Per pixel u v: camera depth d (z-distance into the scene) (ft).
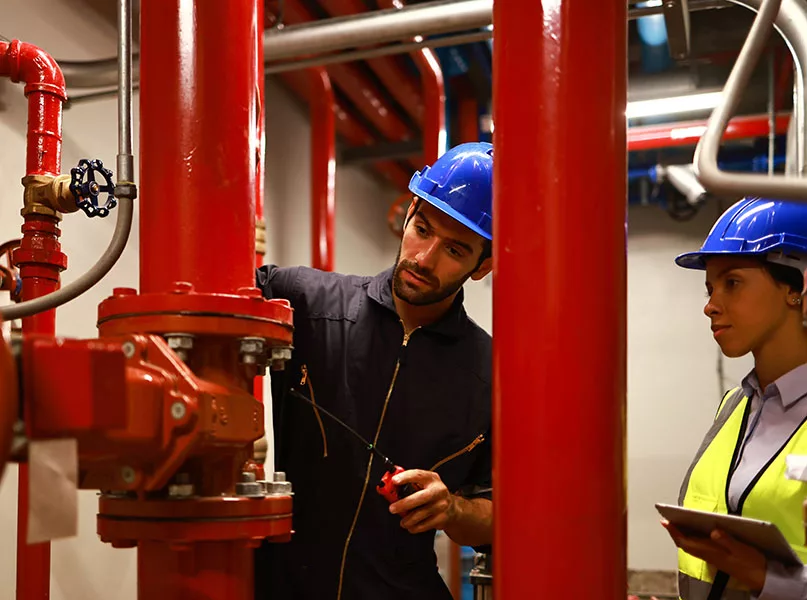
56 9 7.86
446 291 4.76
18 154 7.31
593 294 2.54
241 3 3.07
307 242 12.17
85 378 1.98
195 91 2.97
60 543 7.44
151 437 2.36
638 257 14.33
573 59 2.57
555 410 2.51
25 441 1.99
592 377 2.53
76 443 2.06
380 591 4.74
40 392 1.96
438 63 10.50
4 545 6.81
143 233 3.01
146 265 3.00
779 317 4.30
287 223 11.57
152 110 2.98
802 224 4.25
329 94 10.83
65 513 1.99
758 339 4.34
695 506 4.55
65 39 7.97
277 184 11.32
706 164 2.23
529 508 2.52
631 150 11.31
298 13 9.26
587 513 2.50
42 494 1.95
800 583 3.31
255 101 3.16
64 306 7.59
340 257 13.14
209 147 2.97
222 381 2.88
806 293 2.80
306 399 4.39
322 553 4.74
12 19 7.28
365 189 14.37
